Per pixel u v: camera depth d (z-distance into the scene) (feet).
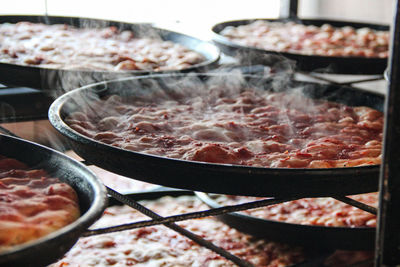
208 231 5.42
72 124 4.08
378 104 5.22
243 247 5.15
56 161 3.22
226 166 3.12
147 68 5.61
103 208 2.55
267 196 3.26
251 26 8.47
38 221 2.61
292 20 8.98
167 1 11.26
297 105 5.25
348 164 3.76
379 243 3.04
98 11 10.71
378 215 3.03
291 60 5.84
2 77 4.80
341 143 4.28
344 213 5.42
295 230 4.72
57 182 3.09
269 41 7.46
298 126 4.67
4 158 3.43
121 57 5.82
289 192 3.24
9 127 7.31
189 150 3.84
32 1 10.07
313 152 4.01
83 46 6.42
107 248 4.86
